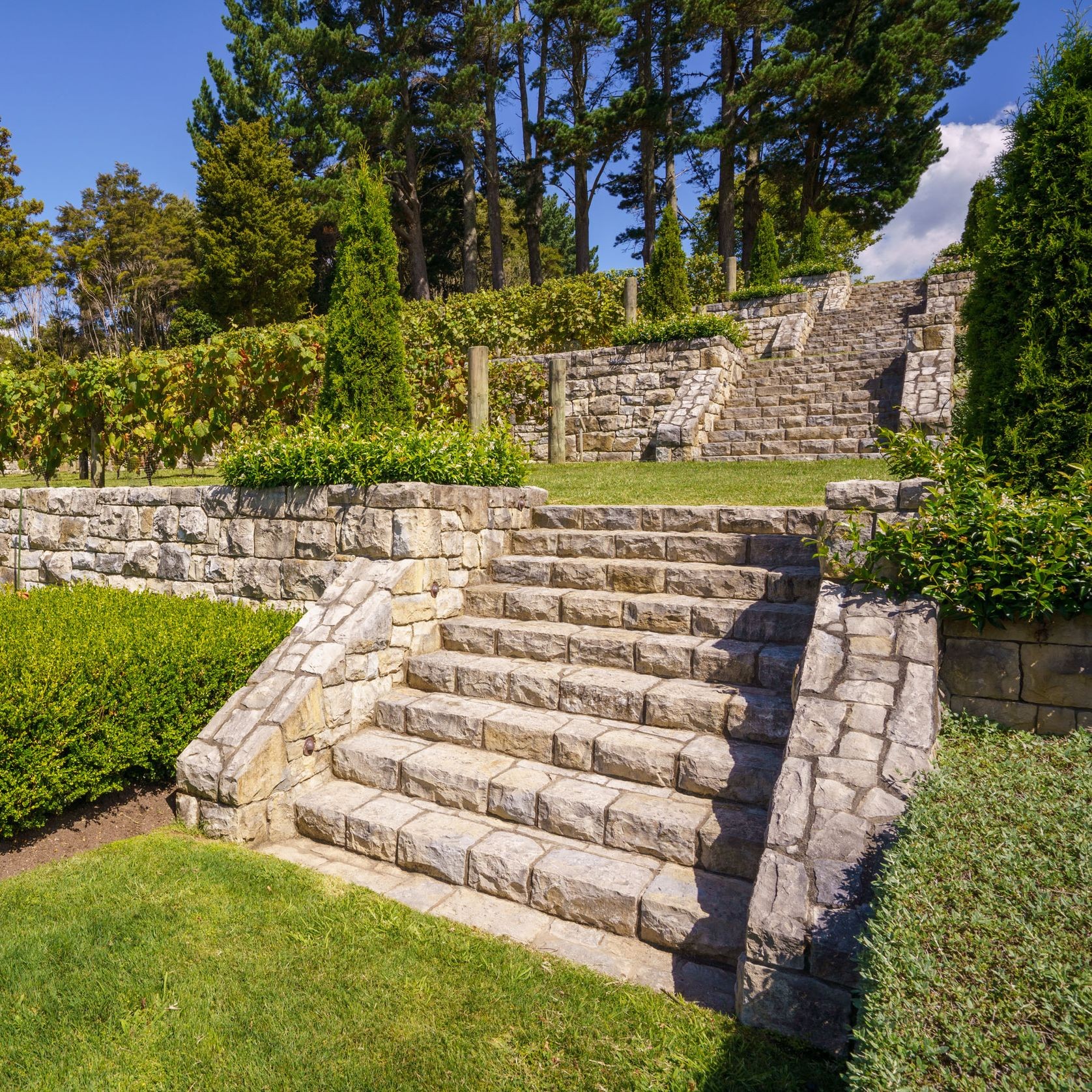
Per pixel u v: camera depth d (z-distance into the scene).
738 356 12.75
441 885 3.40
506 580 5.56
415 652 4.84
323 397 6.47
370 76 24.48
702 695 3.81
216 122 28.45
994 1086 1.46
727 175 24.66
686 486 7.35
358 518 5.02
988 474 3.65
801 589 4.47
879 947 1.86
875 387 11.32
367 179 6.32
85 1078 2.21
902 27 21.06
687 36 22.58
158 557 6.46
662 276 14.65
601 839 3.38
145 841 3.70
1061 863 2.07
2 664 3.67
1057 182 3.65
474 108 24.27
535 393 11.72
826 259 22.92
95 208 33.78
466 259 27.16
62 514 7.37
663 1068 2.28
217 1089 2.20
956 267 15.38
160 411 7.53
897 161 24.50
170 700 4.10
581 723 3.98
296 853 3.72
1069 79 3.71
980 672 3.25
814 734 2.88
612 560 5.23
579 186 27.98
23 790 3.44
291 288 27.75
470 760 3.96
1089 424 3.56
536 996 2.61
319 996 2.60
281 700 4.01
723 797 3.41
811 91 21.17
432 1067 2.29
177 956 2.78
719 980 2.72
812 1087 2.20
